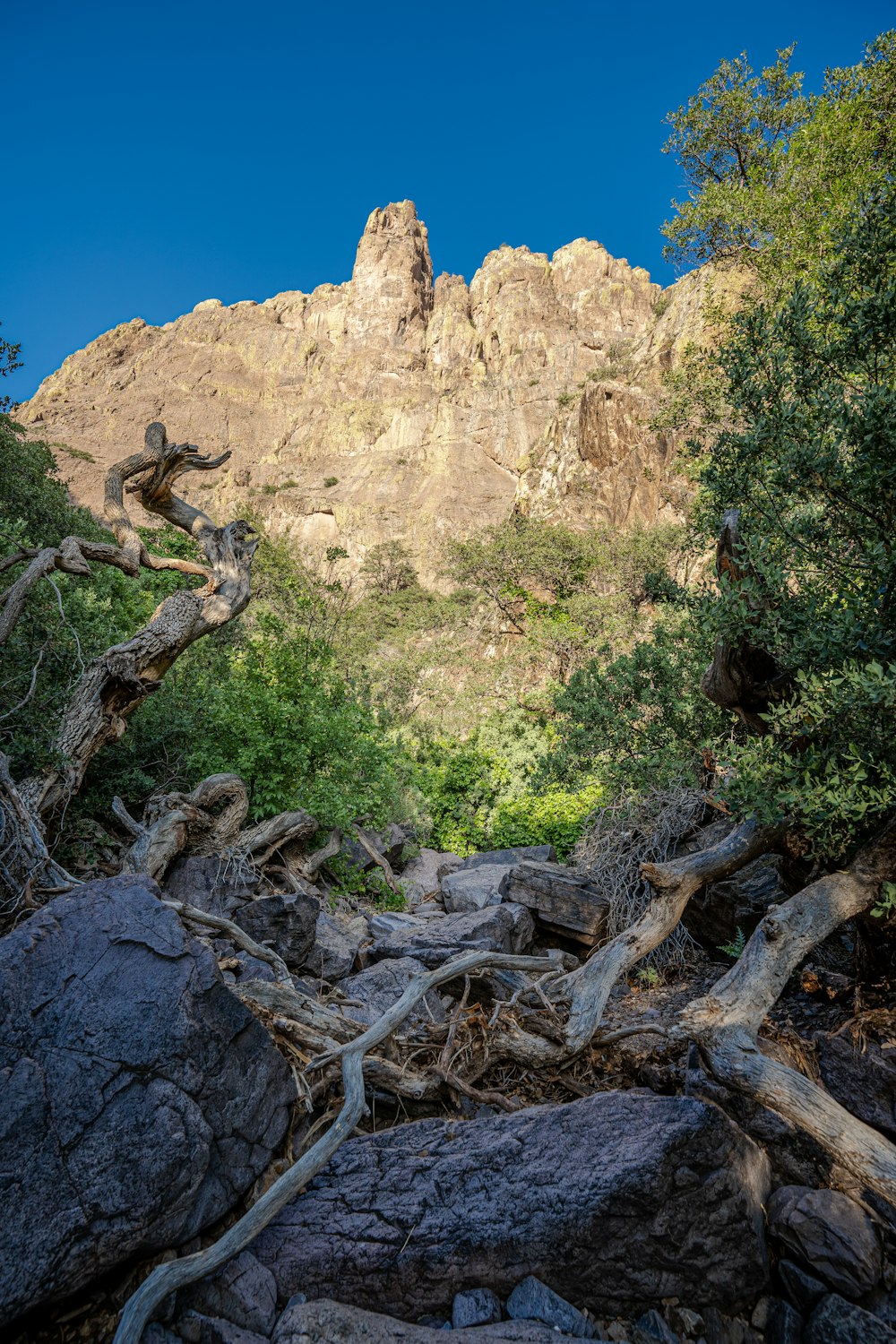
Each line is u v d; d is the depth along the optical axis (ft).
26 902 15.11
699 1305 9.37
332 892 26.58
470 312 428.97
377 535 287.48
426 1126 11.21
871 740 11.39
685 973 19.21
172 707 27.30
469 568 151.43
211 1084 9.94
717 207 38.86
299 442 387.55
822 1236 9.40
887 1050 11.32
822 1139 9.86
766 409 13.35
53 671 20.07
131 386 434.71
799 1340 9.01
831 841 12.45
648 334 223.51
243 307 480.23
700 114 41.19
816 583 13.79
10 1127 8.38
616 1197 9.21
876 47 35.58
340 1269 9.50
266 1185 10.52
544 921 22.04
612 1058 13.20
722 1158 9.34
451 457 315.17
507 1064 13.19
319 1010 12.94
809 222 35.42
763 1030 12.60
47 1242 8.21
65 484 71.10
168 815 20.62
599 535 150.10
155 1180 9.00
